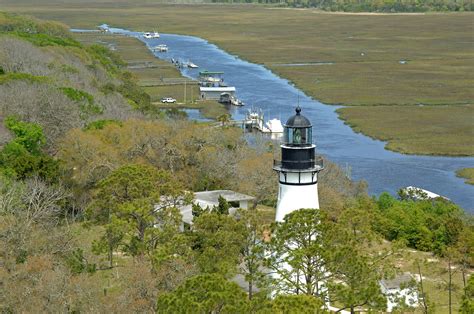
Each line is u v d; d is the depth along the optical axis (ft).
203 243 310.65
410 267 378.32
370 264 293.02
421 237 456.45
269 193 511.40
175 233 328.08
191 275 276.82
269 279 274.16
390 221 466.29
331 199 493.77
